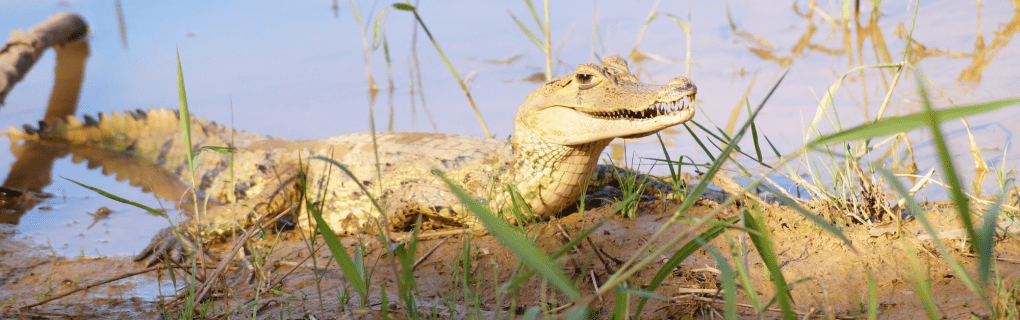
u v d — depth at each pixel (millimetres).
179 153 10453
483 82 12000
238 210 7613
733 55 12586
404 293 3994
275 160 9102
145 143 10977
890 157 8695
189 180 9914
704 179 3215
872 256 5738
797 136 9172
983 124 9188
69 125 11422
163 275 6359
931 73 10703
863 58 11883
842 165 8359
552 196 7223
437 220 7531
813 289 5281
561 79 6895
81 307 5586
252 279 5980
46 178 10000
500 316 5008
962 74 10469
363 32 11844
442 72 12570
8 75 12336
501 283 5672
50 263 6805
